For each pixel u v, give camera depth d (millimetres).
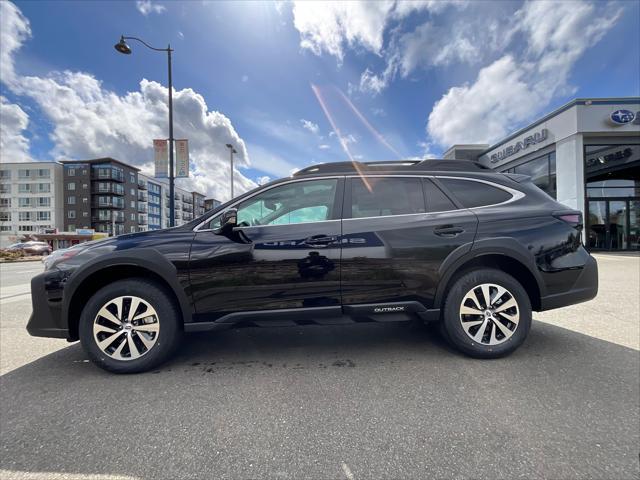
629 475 1605
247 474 1646
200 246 2840
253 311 2873
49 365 3012
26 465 1727
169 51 12570
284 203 3074
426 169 3244
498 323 2920
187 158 13336
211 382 2609
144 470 1685
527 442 1850
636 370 2707
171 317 2818
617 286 6316
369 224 2967
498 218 3018
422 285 2932
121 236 3014
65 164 68375
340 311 2912
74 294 2809
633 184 14102
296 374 2729
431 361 2936
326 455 1771
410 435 1925
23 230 67125
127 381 2650
